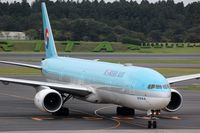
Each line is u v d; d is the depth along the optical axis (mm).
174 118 102125
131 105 92125
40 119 98938
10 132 82812
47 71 128875
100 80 100938
